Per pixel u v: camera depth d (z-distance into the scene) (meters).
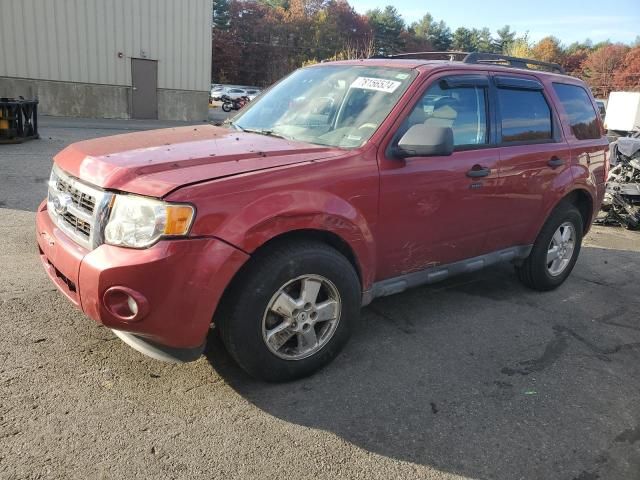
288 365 3.22
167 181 2.75
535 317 4.60
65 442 2.63
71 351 3.42
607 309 4.94
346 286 3.33
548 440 2.96
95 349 3.47
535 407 3.25
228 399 3.09
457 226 4.02
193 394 3.10
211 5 23.94
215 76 78.06
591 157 5.25
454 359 3.75
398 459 2.72
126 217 2.72
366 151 3.42
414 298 4.82
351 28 80.94
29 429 2.69
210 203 2.75
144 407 2.95
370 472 2.62
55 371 3.20
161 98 23.80
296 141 3.63
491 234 4.37
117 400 2.99
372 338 3.97
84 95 22.05
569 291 5.35
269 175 2.99
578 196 5.35
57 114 21.66
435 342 3.98
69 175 3.16
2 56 20.11
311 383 3.32
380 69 4.01
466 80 4.08
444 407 3.18
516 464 2.75
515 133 4.45
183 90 24.22
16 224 6.00
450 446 2.85
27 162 10.00
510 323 4.43
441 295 4.95
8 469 2.43
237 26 77.81
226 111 41.34
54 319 3.80
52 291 4.25
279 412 3.01
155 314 2.71
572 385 3.54
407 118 3.62
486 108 4.23
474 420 3.08
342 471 2.61
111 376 3.20
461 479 2.62
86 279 2.73
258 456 2.66
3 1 19.69
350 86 3.96
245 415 2.96
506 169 4.26
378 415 3.05
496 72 4.40
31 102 13.22
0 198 7.12
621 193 8.38
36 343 3.48
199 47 24.12
